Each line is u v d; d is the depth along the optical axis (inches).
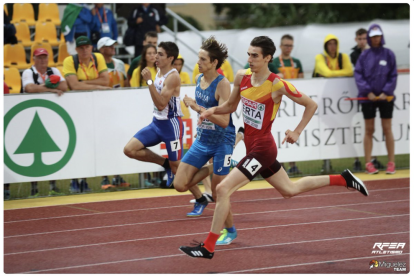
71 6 1401.3
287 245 741.9
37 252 728.3
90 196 1119.0
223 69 1263.5
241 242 760.3
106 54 1245.7
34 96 1101.1
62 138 1123.9
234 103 709.3
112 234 816.9
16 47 1449.3
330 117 1284.4
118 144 1157.1
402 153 1330.0
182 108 1179.9
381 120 1286.9
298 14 3014.3
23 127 1098.7
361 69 1259.2
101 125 1144.8
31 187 1119.6
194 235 800.9
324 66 1315.2
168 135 957.2
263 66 664.4
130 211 972.6
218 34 2070.6
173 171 986.1
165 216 930.1
